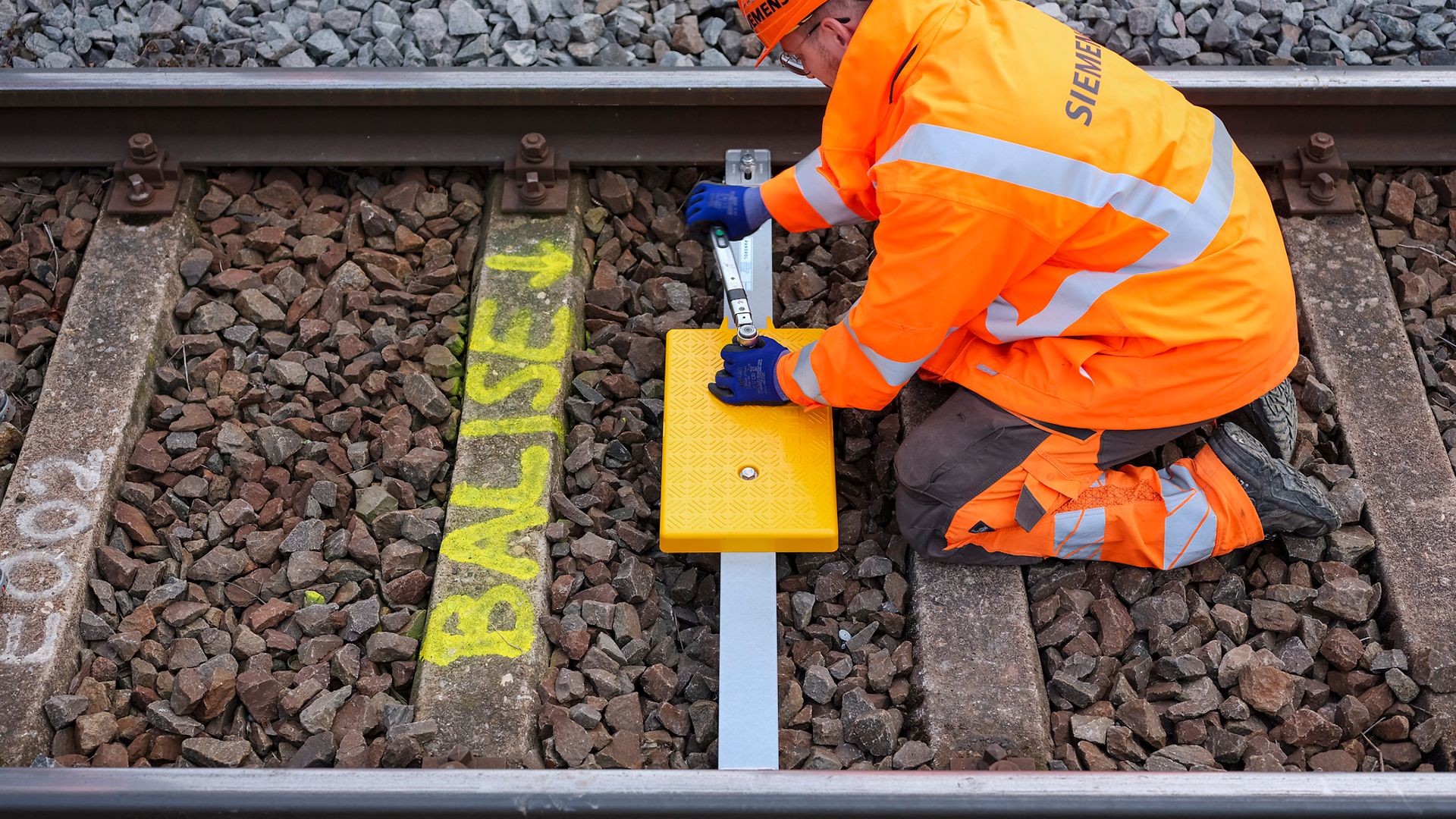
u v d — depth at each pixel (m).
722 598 2.70
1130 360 2.56
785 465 2.80
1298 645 2.68
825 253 3.35
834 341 2.60
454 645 2.61
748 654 2.62
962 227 2.30
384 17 3.74
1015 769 2.43
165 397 3.03
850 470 2.95
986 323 2.64
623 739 2.53
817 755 2.53
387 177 3.46
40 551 2.71
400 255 3.34
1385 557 2.78
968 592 2.72
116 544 2.79
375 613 2.68
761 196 2.94
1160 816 2.16
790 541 2.72
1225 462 2.72
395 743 2.42
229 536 2.85
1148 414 2.61
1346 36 3.72
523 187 3.31
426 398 3.00
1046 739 2.53
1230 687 2.64
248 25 3.73
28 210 3.35
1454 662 2.62
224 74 3.32
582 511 2.86
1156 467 2.93
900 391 3.04
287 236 3.34
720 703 2.55
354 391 3.04
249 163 3.36
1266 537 2.83
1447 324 3.21
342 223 3.37
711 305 3.25
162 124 3.36
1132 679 2.65
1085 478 2.67
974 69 2.33
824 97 3.33
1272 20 3.76
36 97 3.28
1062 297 2.54
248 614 2.70
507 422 2.96
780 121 3.40
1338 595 2.71
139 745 2.51
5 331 3.14
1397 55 3.72
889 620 2.73
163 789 2.16
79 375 2.99
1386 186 3.42
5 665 2.54
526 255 3.26
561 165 3.35
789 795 2.16
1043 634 2.70
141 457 2.90
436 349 3.12
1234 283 2.51
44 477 2.82
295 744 2.54
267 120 3.36
